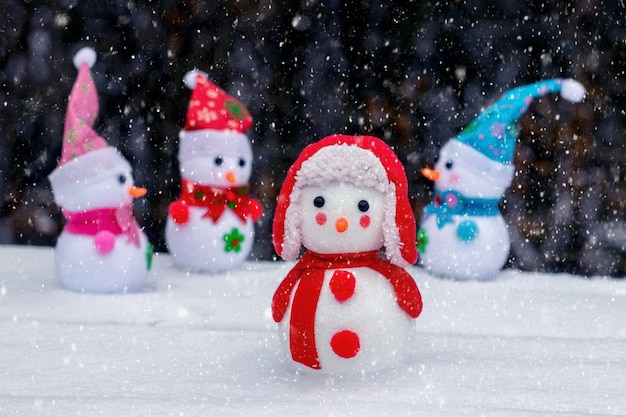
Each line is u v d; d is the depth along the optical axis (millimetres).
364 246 1130
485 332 1282
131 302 1376
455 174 1513
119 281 1405
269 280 1516
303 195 1133
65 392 1099
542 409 1067
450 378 1127
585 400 1087
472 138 1514
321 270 1130
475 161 1502
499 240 1515
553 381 1126
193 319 1321
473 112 1726
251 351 1201
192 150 1536
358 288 1119
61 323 1285
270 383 1116
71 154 1407
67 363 1166
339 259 1131
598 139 1670
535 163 1688
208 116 1538
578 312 1369
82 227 1413
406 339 1135
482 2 1710
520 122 1684
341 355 1111
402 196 1131
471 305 1388
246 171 1553
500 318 1334
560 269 1691
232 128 1541
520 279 1543
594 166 1672
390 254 1131
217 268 1540
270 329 1281
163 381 1123
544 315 1351
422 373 1137
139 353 1194
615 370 1153
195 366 1159
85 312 1337
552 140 1680
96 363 1166
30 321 1288
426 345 1217
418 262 1618
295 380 1123
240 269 1574
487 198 1513
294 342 1124
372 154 1129
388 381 1117
